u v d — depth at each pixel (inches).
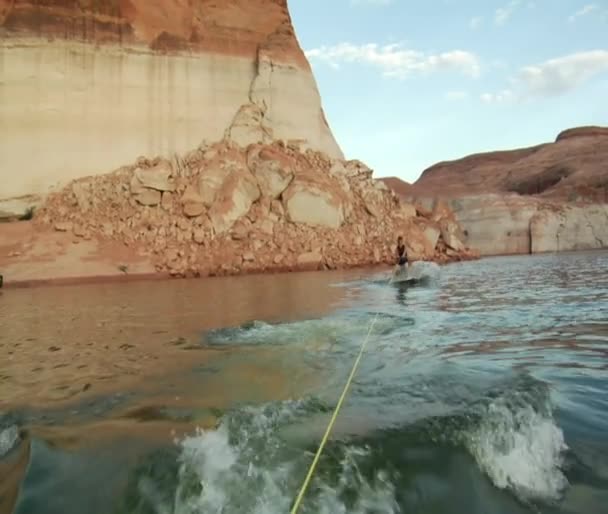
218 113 1113.4
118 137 1000.9
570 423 143.8
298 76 1219.9
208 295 542.0
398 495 109.3
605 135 3009.4
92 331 329.4
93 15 1003.9
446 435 132.3
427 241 1173.7
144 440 137.6
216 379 202.2
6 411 169.6
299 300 471.8
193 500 107.6
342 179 1152.8
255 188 1008.2
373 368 209.2
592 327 290.5
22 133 933.2
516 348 240.5
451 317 343.6
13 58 941.8
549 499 110.7
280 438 133.6
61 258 805.2
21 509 109.0
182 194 966.4
